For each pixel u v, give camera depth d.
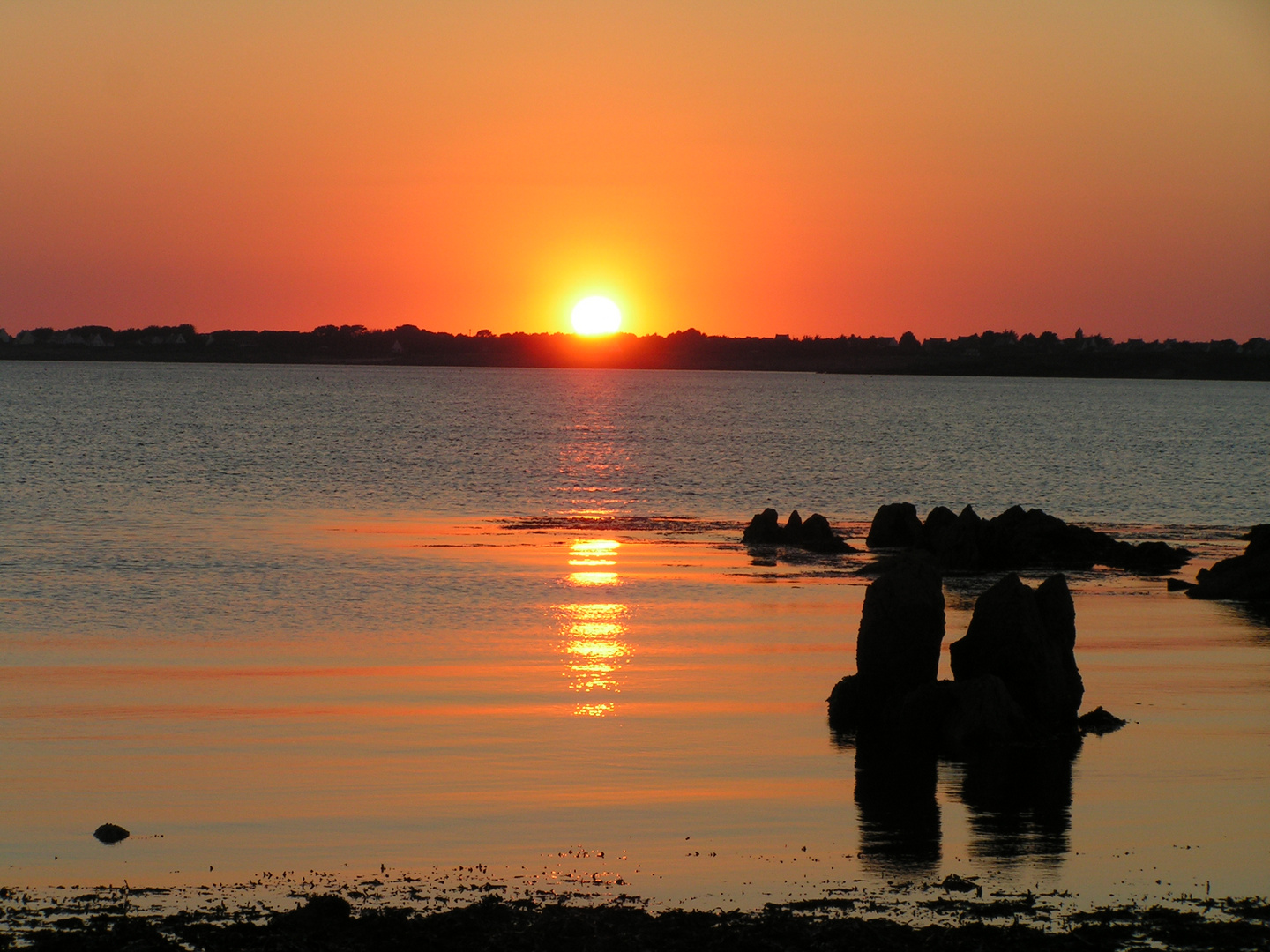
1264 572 76.75
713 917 27.77
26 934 26.42
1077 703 46.62
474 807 35.47
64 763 39.22
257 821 34.19
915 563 47.47
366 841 32.75
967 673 47.50
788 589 76.50
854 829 34.38
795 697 49.41
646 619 66.00
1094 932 27.06
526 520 114.06
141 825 33.78
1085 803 36.91
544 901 28.86
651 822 34.56
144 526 105.12
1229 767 40.66
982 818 35.41
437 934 26.55
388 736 42.66
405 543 96.12
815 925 27.19
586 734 43.28
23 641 58.59
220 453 190.50
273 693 48.66
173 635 60.50
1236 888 30.25
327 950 25.88
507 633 61.72
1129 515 132.25
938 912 28.45
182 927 26.88
